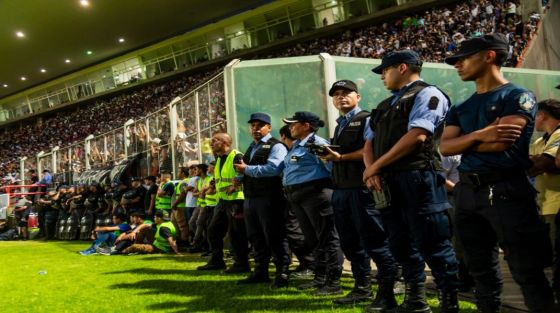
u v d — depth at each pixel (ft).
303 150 13.10
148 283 15.92
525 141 7.14
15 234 48.16
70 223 41.34
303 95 21.11
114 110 109.40
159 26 95.09
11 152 126.82
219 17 95.96
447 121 8.19
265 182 14.38
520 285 7.14
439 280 9.16
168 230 25.89
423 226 8.95
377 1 78.02
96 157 48.37
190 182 26.73
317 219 12.83
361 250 11.63
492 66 7.56
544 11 50.90
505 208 7.09
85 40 99.14
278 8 87.25
